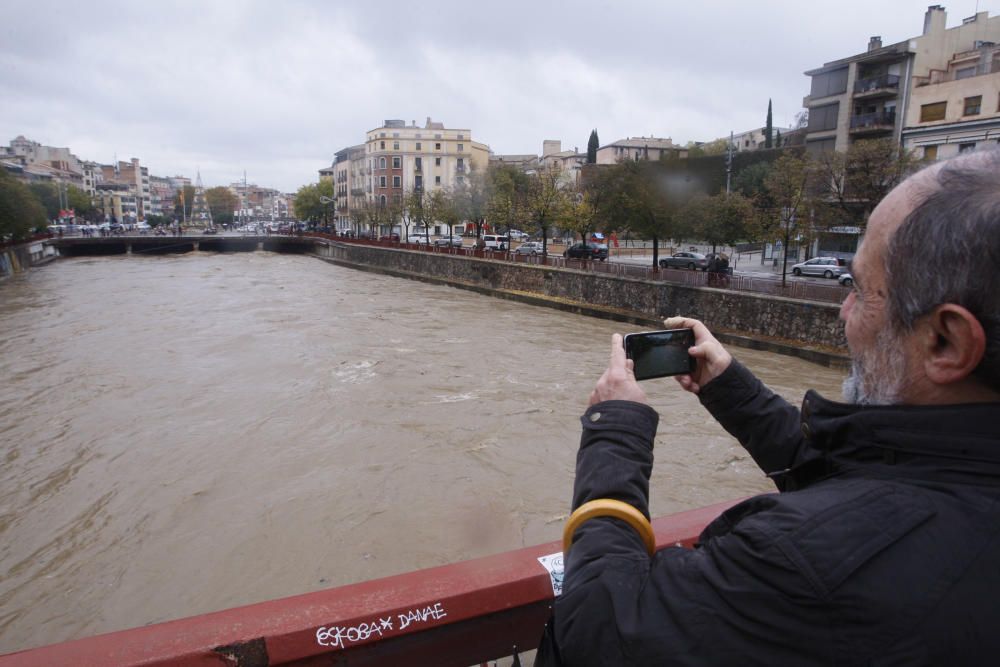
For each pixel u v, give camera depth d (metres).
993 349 0.67
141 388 14.32
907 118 31.06
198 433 11.41
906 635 0.60
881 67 32.69
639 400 1.02
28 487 9.34
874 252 0.80
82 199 105.06
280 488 9.20
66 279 41.91
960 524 0.64
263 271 51.62
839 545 0.65
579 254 38.81
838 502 0.69
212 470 9.83
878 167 23.03
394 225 65.56
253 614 1.21
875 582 0.62
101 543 7.86
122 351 18.28
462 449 10.57
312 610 1.22
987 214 0.67
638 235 29.42
